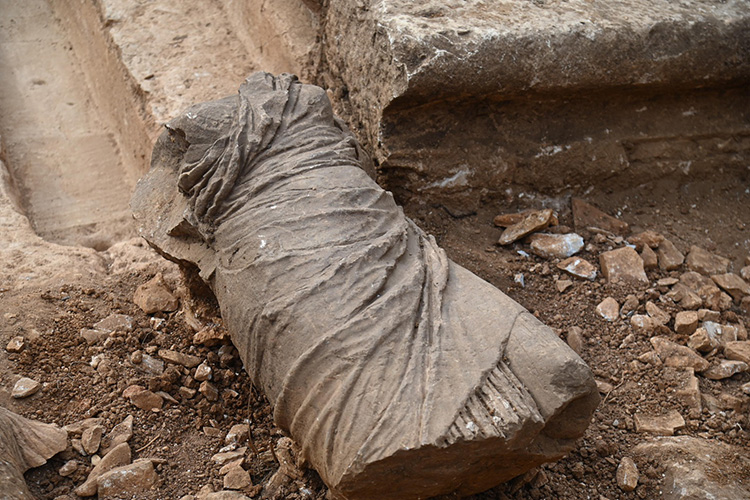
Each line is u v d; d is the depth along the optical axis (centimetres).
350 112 404
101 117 585
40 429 282
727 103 401
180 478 279
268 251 264
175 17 552
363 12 373
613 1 384
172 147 320
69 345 327
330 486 240
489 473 244
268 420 305
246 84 312
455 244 373
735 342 332
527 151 382
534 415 229
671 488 274
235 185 288
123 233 488
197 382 319
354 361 236
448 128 370
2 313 335
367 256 258
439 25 347
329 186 278
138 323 344
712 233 392
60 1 665
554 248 370
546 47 349
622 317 344
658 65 367
